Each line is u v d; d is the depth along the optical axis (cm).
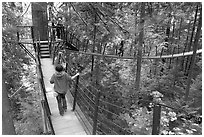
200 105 504
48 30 1180
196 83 575
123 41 650
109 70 758
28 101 668
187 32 770
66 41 962
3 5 716
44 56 1124
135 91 615
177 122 427
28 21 1052
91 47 859
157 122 255
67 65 739
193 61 539
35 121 538
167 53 784
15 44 855
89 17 668
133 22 579
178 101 528
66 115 488
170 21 669
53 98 591
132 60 764
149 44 691
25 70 1006
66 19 809
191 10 655
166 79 690
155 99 549
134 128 407
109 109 629
